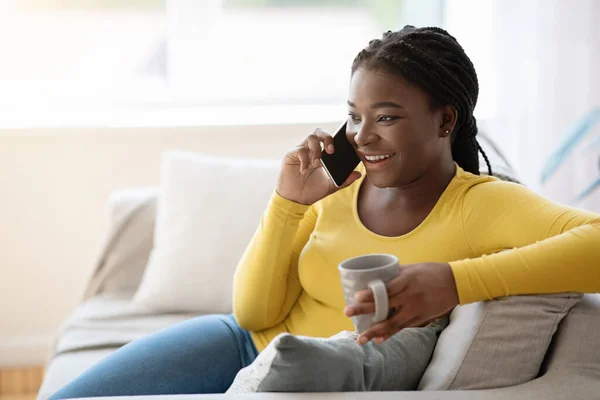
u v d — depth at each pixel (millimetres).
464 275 1296
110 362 1565
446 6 3322
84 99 3342
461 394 1278
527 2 2961
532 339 1335
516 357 1333
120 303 2451
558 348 1365
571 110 2961
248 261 1651
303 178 1590
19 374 3148
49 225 3129
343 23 3422
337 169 1522
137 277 2559
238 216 2398
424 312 1253
